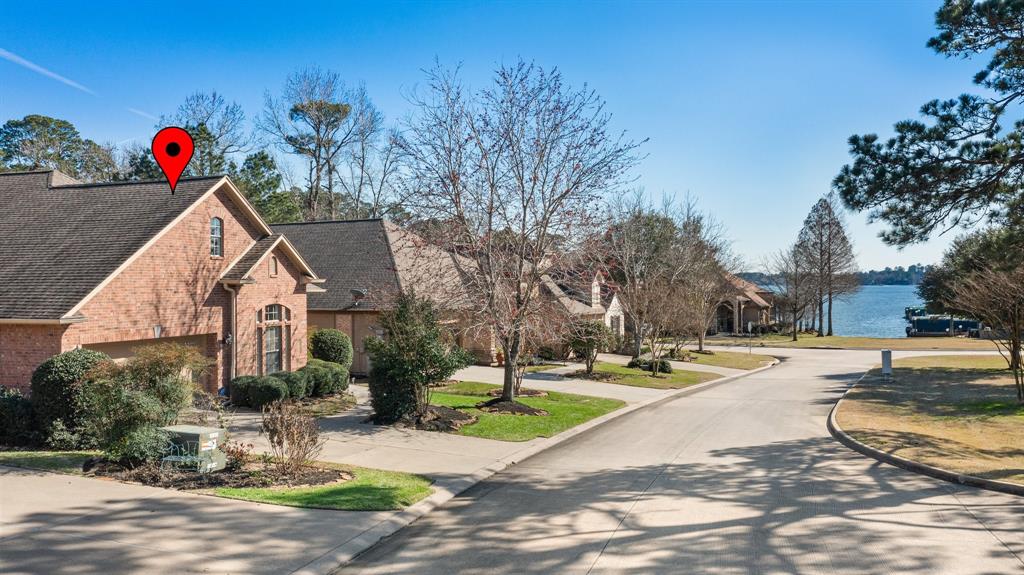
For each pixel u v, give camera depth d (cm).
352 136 5006
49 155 5091
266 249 2225
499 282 2038
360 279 2970
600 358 4094
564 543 845
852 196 1587
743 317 7712
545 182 2042
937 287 4034
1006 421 1833
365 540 844
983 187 1512
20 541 777
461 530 908
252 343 2211
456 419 1788
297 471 1145
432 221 2036
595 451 1506
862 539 848
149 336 1827
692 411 2188
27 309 1568
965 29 1516
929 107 1535
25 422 1351
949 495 1071
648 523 928
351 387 2522
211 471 1138
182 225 1948
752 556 788
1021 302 2197
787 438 1659
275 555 772
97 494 984
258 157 4662
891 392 2591
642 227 4106
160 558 744
